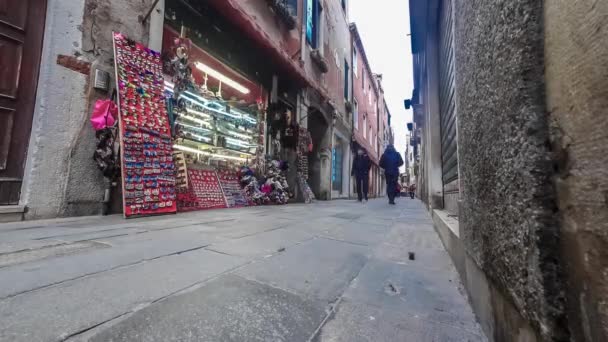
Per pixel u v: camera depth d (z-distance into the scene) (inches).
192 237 91.0
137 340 32.1
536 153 22.4
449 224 89.0
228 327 36.5
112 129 137.5
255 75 283.4
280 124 320.5
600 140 16.3
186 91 198.2
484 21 35.6
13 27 116.0
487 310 37.4
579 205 18.3
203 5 207.3
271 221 141.0
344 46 593.3
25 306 38.8
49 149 119.7
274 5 285.0
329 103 452.1
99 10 138.6
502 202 29.8
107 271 54.9
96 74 135.3
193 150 222.1
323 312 43.0
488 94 34.3
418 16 175.8
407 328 38.9
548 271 20.8
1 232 89.1
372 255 80.2
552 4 21.3
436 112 176.7
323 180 448.8
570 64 19.0
